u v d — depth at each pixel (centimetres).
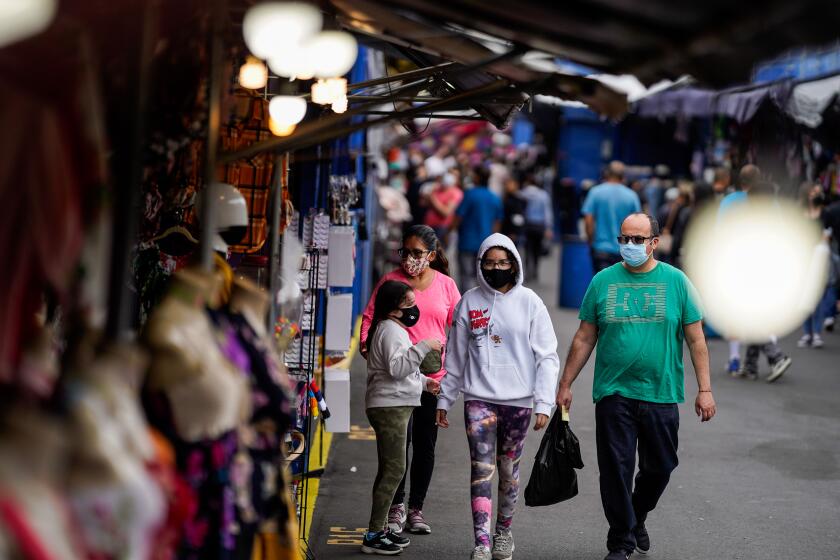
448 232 5822
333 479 2484
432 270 2117
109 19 921
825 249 4353
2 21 625
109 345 888
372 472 2556
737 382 3778
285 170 1739
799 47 995
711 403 1941
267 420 1205
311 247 2183
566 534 2136
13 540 707
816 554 2041
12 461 734
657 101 4325
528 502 1930
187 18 1171
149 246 1455
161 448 974
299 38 1118
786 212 4256
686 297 1927
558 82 1380
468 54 1468
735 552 2041
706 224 4394
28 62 798
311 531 2088
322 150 2434
